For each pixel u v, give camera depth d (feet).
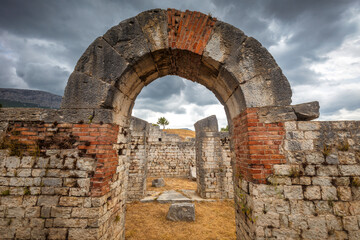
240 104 10.56
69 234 8.29
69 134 9.37
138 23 10.69
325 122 9.32
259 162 8.99
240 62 10.21
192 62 11.80
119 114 11.46
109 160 9.73
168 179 42.80
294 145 9.10
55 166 8.97
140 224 17.44
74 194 8.68
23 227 8.41
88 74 10.01
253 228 8.63
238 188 11.07
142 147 27.30
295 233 8.27
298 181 8.73
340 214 8.38
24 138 9.32
